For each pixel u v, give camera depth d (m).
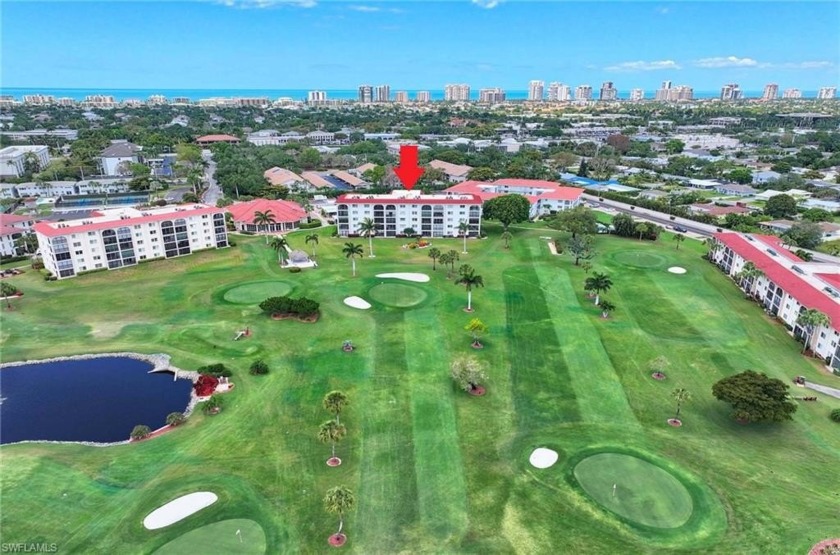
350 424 69.25
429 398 75.00
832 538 51.88
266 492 57.62
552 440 66.44
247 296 111.25
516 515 54.72
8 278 121.31
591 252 142.25
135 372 83.56
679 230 169.62
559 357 86.69
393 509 55.34
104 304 106.81
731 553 50.34
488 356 86.88
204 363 84.56
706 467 61.84
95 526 53.16
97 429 69.75
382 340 92.00
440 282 120.00
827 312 86.62
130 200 198.38
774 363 85.38
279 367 83.12
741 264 120.38
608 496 57.28
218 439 66.38
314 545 51.00
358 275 124.50
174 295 111.69
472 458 63.06
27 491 57.69
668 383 79.50
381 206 157.50
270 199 194.75
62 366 84.88
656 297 111.94
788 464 62.38
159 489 58.06
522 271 127.88
